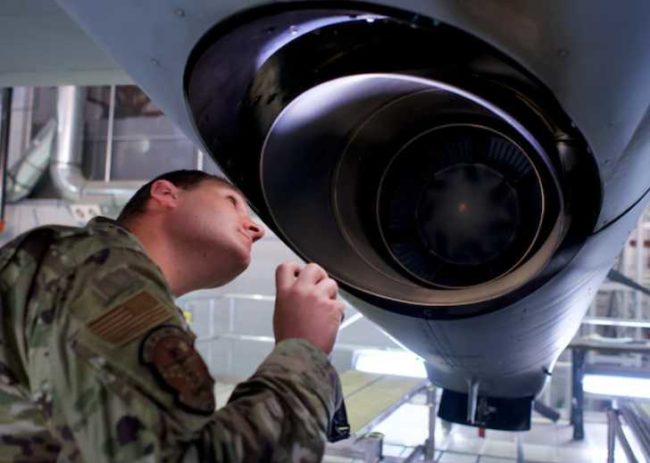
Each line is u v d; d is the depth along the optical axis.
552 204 1.12
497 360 1.62
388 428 4.49
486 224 1.23
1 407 0.68
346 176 1.23
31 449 0.68
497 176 1.22
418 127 1.22
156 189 0.87
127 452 0.57
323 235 1.17
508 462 3.80
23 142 6.79
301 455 0.65
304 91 0.92
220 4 0.76
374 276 1.20
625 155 0.91
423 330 1.36
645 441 2.93
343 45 0.83
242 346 6.04
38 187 6.54
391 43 0.81
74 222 6.20
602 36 0.70
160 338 0.63
